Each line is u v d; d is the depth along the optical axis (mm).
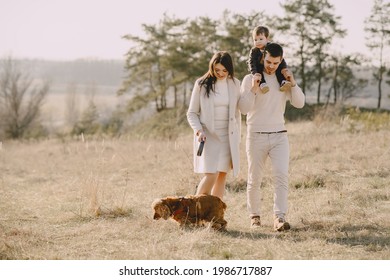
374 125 16766
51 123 53062
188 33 57438
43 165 14773
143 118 45250
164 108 59406
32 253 5738
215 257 5414
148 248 5691
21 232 6547
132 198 8672
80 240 6281
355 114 18188
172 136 19688
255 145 6469
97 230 6715
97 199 8133
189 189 9070
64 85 109312
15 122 49438
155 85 60656
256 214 6707
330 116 19109
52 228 6961
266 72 6387
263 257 5379
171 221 6719
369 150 11477
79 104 65188
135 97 58750
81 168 13180
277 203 6387
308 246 5684
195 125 6336
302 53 55594
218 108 6375
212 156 6363
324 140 13617
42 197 9500
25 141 28875
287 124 21078
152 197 8836
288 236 6090
